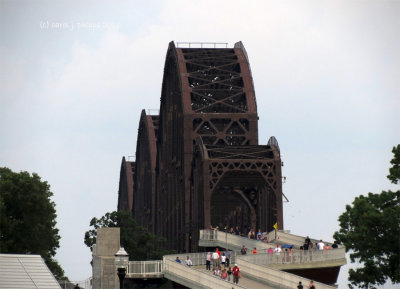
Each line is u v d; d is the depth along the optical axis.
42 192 184.38
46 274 111.25
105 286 134.75
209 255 144.75
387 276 151.88
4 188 176.88
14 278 108.81
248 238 168.50
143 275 145.00
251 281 135.12
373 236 151.38
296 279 126.25
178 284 143.12
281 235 175.75
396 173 153.25
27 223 178.25
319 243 150.38
